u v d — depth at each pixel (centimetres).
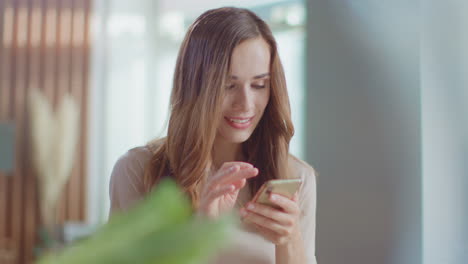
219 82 122
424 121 244
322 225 295
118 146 531
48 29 513
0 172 495
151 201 19
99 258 19
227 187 95
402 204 253
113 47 530
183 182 128
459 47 239
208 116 125
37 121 480
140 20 543
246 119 128
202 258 19
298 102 396
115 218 20
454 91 239
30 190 499
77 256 19
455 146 238
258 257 131
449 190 238
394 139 258
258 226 113
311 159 304
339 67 290
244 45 122
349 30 283
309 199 148
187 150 129
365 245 271
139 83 543
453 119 238
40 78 510
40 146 480
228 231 20
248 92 125
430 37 243
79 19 520
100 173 526
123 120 535
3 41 499
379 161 265
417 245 245
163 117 544
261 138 142
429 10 243
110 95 527
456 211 237
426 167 243
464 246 234
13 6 504
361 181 275
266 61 126
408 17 249
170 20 538
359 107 277
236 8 129
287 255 124
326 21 297
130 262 19
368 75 273
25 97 502
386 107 262
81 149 519
